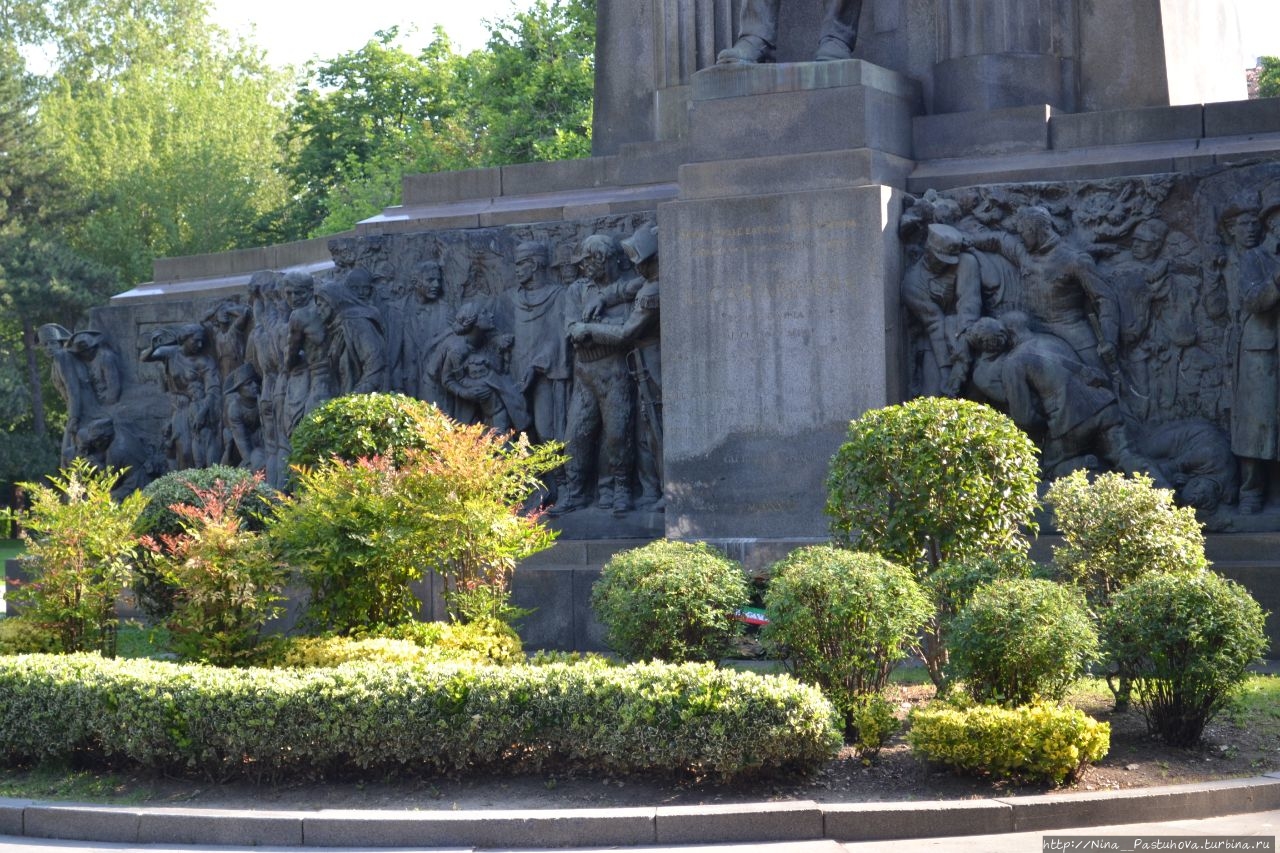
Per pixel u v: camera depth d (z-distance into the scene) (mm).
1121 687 9695
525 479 11977
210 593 10883
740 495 13656
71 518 11727
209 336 19266
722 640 10273
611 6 17000
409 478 11258
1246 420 12414
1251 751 9008
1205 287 12844
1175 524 10289
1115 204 13102
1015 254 13305
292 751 8883
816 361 13406
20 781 9430
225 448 18688
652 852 7605
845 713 9266
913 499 10188
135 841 8234
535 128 36562
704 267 13859
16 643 11562
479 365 15516
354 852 7848
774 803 8000
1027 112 14016
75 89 55062
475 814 7949
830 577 9195
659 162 15586
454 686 8836
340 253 16641
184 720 9055
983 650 8883
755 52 14609
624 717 8484
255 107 53031
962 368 13211
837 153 13586
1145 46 14500
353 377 16250
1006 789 8281
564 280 15492
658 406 14617
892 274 13430
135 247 45969
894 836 7789
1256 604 9266
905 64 15008
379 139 42688
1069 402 12797
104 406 20641
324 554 11133
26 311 42031
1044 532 12875
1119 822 7953
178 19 58219
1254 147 13070
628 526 14727
